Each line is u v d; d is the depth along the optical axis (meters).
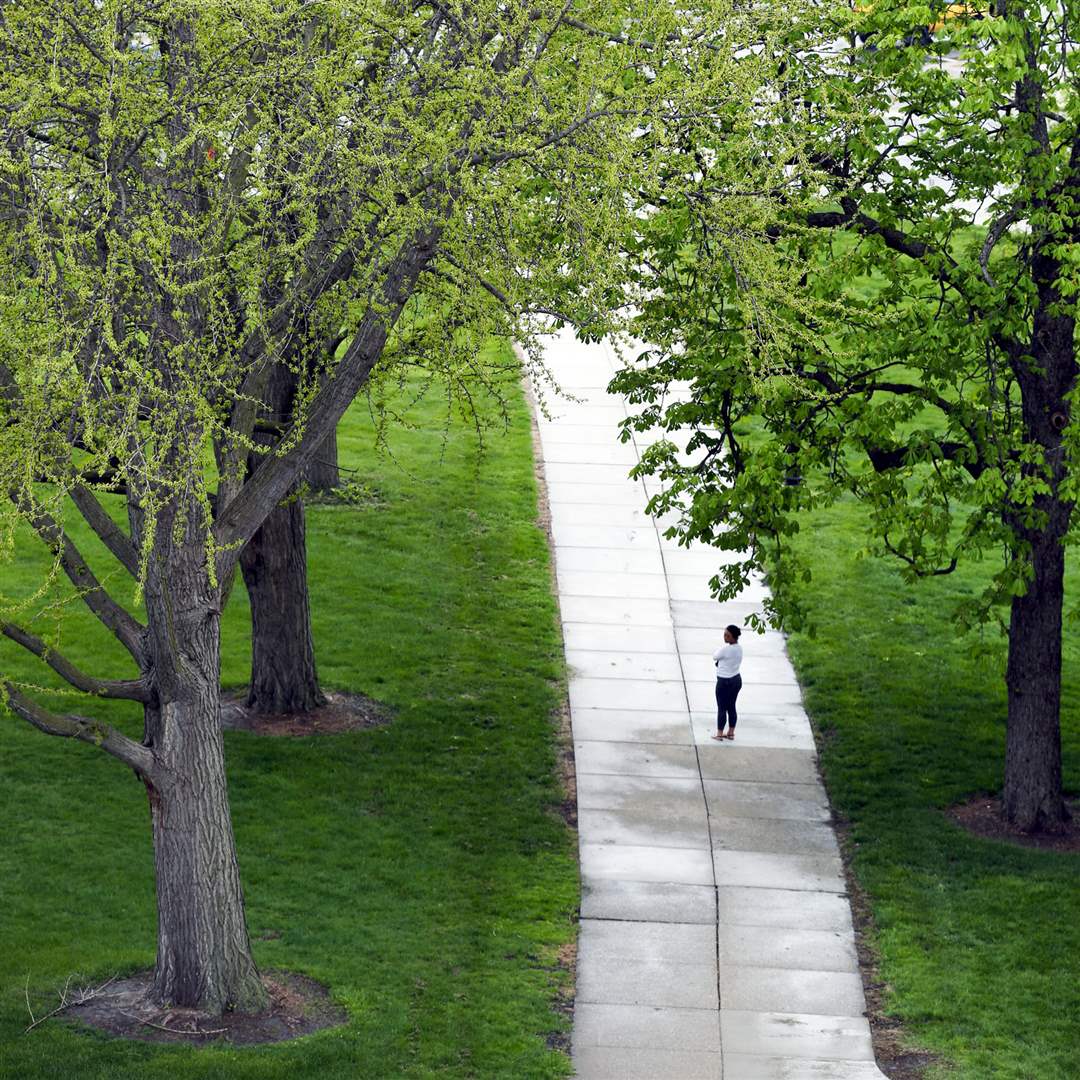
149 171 14.16
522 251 15.02
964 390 37.19
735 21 14.70
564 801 22.41
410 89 14.62
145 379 12.22
